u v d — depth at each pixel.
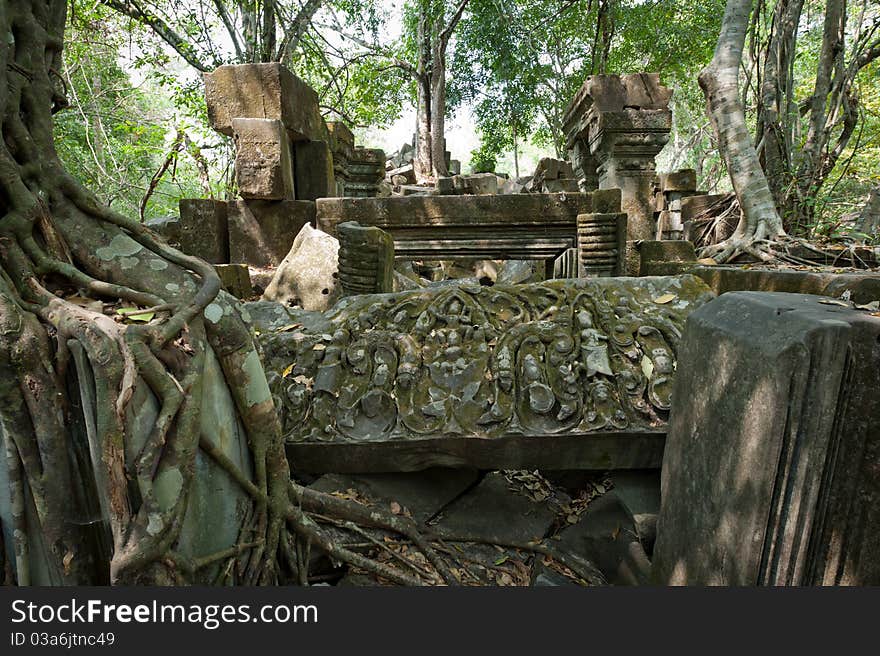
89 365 1.24
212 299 1.47
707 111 6.39
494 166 17.97
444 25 15.48
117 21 11.20
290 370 2.53
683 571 1.65
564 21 15.12
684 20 14.47
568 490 2.64
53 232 1.45
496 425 2.23
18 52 1.50
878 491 1.22
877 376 1.17
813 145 8.03
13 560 1.40
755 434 1.28
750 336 1.34
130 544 1.23
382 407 2.35
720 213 8.94
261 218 5.07
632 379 2.29
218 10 10.48
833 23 7.81
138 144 10.45
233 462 1.51
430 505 2.39
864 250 5.56
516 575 2.12
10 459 1.28
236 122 4.89
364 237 3.48
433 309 2.70
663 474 1.87
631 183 6.75
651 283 2.75
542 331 2.50
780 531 1.25
